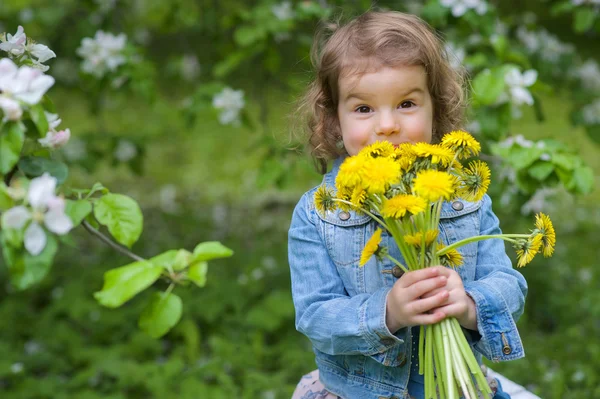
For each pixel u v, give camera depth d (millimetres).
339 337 1404
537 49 3695
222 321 3541
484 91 2342
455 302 1303
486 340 1359
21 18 3977
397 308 1315
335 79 1523
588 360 3094
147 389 2955
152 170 6668
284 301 3553
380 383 1479
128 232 1217
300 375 3080
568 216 5340
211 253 1228
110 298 1142
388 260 1476
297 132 1898
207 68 4172
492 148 2400
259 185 3064
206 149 7195
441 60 1587
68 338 3387
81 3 3789
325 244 1525
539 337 3404
